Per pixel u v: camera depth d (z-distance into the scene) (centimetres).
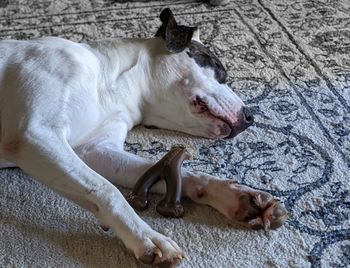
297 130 118
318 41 152
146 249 83
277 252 89
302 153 111
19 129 94
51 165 91
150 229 86
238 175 106
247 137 116
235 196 94
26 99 96
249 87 132
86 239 92
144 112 117
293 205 98
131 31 158
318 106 125
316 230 93
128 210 88
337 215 96
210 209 98
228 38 153
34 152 92
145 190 98
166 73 113
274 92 130
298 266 87
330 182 104
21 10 170
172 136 117
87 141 106
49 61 101
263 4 172
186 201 99
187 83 113
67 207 98
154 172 99
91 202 90
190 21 162
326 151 112
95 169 105
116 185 104
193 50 114
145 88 114
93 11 169
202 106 113
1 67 100
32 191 102
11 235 93
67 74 101
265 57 144
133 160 103
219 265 87
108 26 161
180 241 92
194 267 87
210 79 114
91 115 104
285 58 144
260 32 156
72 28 160
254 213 92
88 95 103
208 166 109
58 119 96
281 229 93
